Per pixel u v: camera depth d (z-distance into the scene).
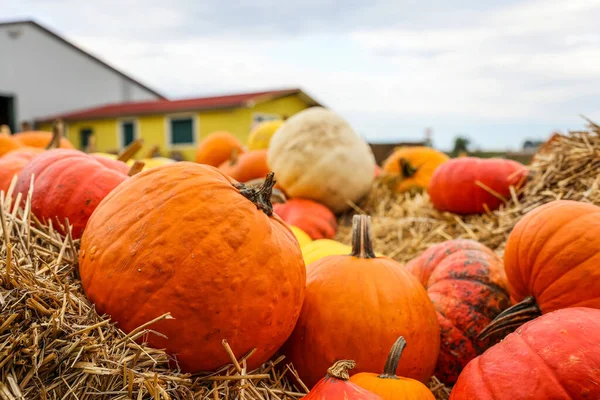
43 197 2.27
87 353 1.52
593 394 1.51
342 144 4.89
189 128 26.00
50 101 34.84
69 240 1.98
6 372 1.43
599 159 3.36
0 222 1.94
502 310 2.45
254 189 1.89
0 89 32.41
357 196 5.05
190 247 1.69
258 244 1.77
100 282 1.73
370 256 2.22
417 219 4.39
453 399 1.74
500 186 4.03
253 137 7.52
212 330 1.71
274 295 1.78
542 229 2.26
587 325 1.63
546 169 3.73
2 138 5.14
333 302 2.04
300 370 2.08
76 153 2.53
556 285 2.17
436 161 5.59
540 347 1.63
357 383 1.75
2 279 1.53
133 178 1.91
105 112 29.56
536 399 1.55
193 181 1.81
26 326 1.49
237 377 1.72
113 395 1.53
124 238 1.73
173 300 1.67
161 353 1.65
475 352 2.40
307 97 27.52
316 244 2.85
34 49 33.91
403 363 2.03
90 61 37.09
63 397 1.47
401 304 2.06
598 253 2.12
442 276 2.61
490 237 3.67
